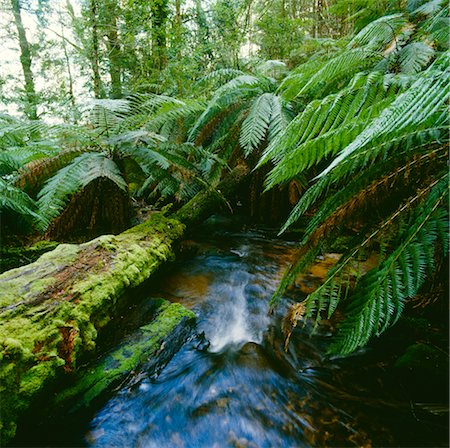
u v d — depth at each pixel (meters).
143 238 2.68
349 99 1.04
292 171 1.09
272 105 3.03
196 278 3.10
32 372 1.26
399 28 2.10
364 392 1.70
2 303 1.42
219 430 1.62
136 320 2.11
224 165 3.52
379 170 1.21
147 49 5.82
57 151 3.04
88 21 5.39
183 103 2.94
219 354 2.14
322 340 2.12
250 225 4.79
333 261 3.05
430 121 0.92
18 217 2.86
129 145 2.98
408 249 0.99
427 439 1.43
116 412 1.63
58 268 1.79
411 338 1.81
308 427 1.59
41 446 1.38
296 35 5.52
